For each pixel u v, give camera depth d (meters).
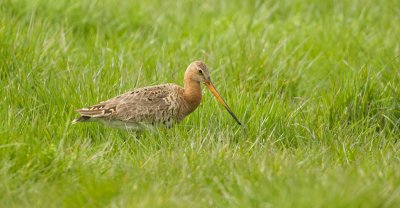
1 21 15.65
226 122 13.49
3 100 13.28
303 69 16.34
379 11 20.45
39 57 14.90
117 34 18.22
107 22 18.55
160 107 13.12
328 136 13.16
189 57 16.31
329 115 14.11
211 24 19.22
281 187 10.11
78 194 10.25
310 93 15.38
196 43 17.59
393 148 12.43
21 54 14.81
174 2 20.70
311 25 19.20
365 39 18.09
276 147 12.54
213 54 16.25
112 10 18.98
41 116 13.24
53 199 10.23
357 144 12.78
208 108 13.87
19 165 11.02
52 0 18.06
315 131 13.33
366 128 13.53
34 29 16.02
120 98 13.02
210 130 12.98
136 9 19.58
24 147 11.27
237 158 11.56
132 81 14.38
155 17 19.42
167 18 19.59
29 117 13.13
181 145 12.05
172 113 13.28
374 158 11.95
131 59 15.84
